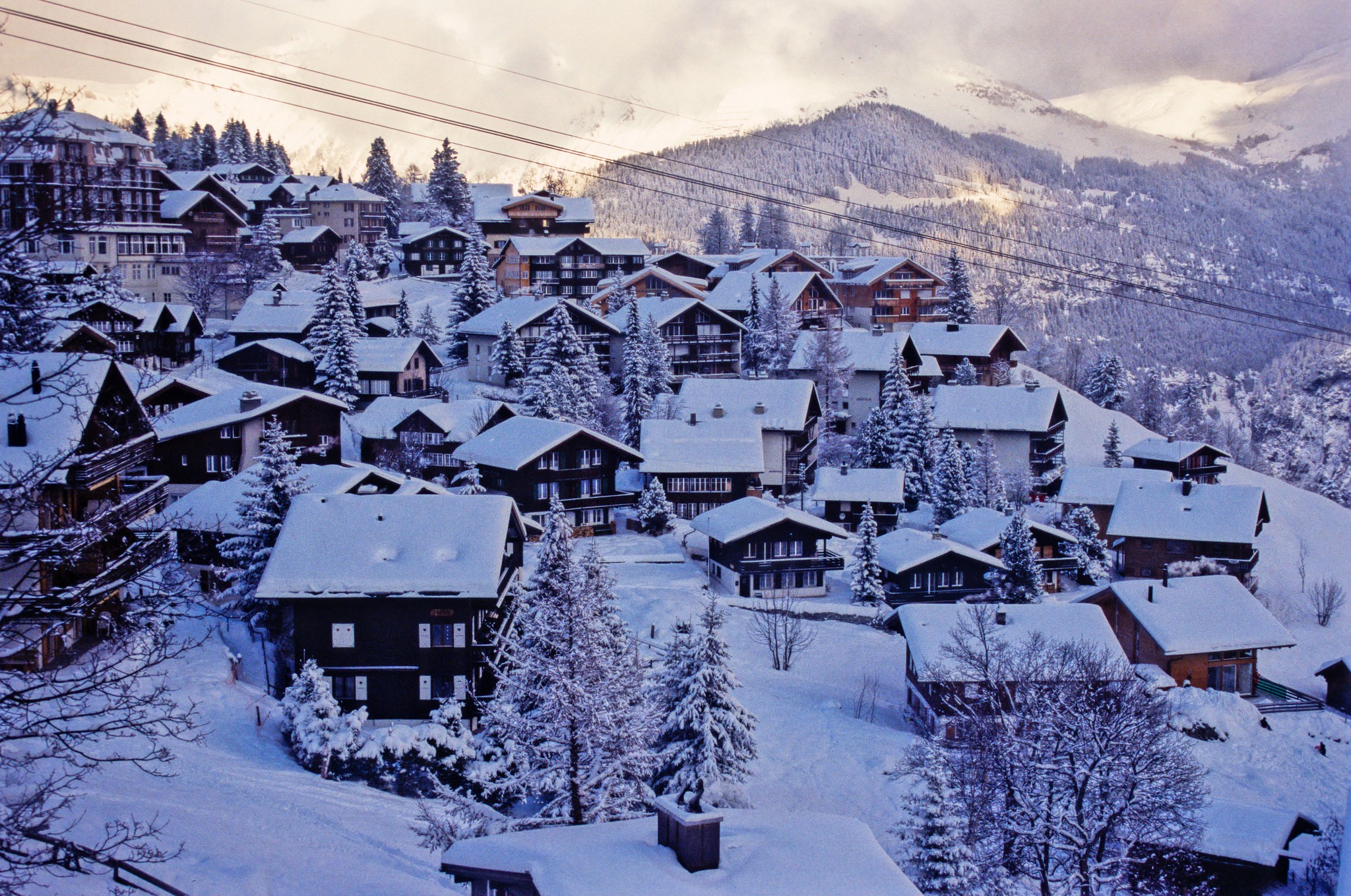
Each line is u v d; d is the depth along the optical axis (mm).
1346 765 53062
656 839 20500
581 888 18234
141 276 117562
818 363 115812
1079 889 29406
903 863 32688
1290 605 88438
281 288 113250
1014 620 52969
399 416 86000
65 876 21641
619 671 30047
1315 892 37875
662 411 96375
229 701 41406
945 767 33562
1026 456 107062
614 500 80375
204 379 90438
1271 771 51438
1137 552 86750
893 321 156875
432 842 29406
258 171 191250
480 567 44656
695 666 39781
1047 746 31641
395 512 47031
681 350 121062
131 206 116562
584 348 103625
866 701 55219
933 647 50781
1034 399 108438
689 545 77125
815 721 50344
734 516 72438
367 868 28109
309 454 75875
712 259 179500
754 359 124500
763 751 46844
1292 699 62344
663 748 39156
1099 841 30062
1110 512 95938
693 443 84812
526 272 152375
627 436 94375
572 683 28250
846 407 117938
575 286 154625
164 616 23375
